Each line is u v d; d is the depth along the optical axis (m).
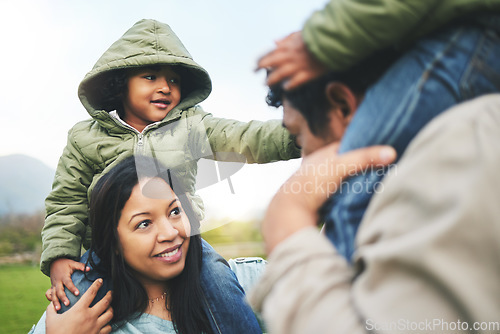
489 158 0.38
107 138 1.71
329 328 0.40
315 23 0.58
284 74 0.60
